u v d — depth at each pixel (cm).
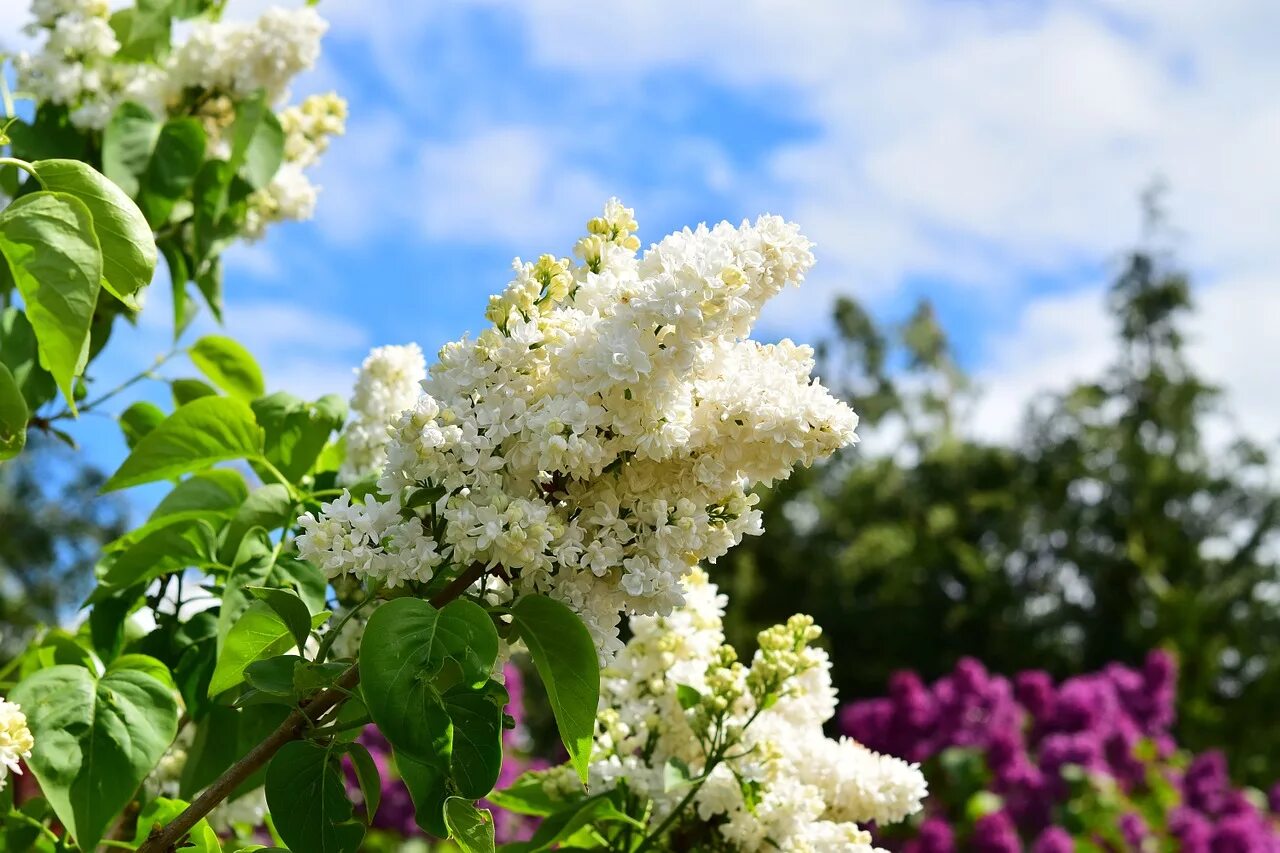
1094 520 1051
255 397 121
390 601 71
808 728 97
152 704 85
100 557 103
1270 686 768
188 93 128
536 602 73
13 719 78
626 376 73
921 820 318
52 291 77
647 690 98
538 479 75
